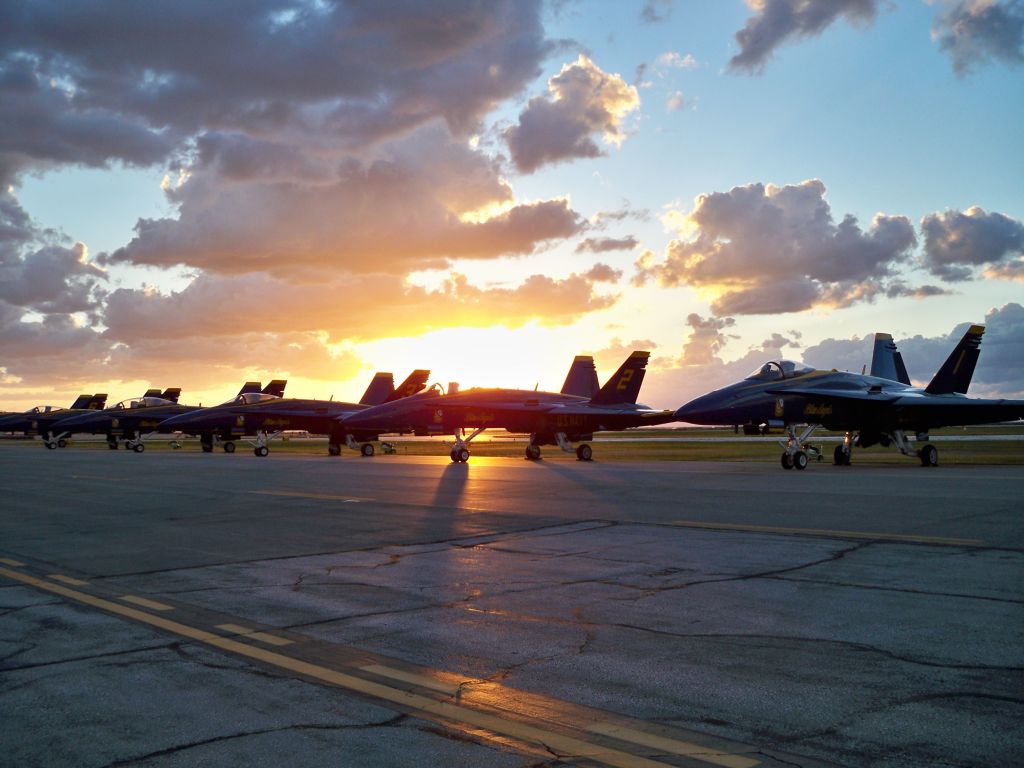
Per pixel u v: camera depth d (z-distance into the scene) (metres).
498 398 34.69
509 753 3.82
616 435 122.44
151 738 4.06
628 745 3.91
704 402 25.09
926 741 3.91
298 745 3.94
